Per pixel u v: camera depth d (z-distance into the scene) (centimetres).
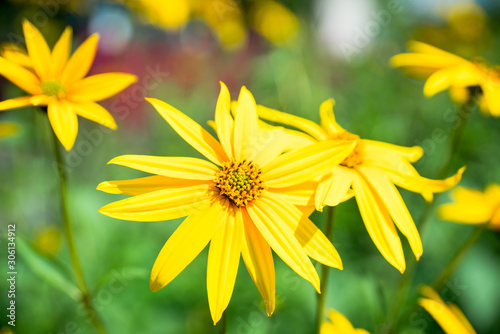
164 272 24
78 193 44
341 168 28
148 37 76
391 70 67
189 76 75
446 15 79
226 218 25
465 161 52
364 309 37
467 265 41
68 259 42
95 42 30
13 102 28
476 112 55
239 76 78
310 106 58
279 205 26
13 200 44
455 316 29
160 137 64
